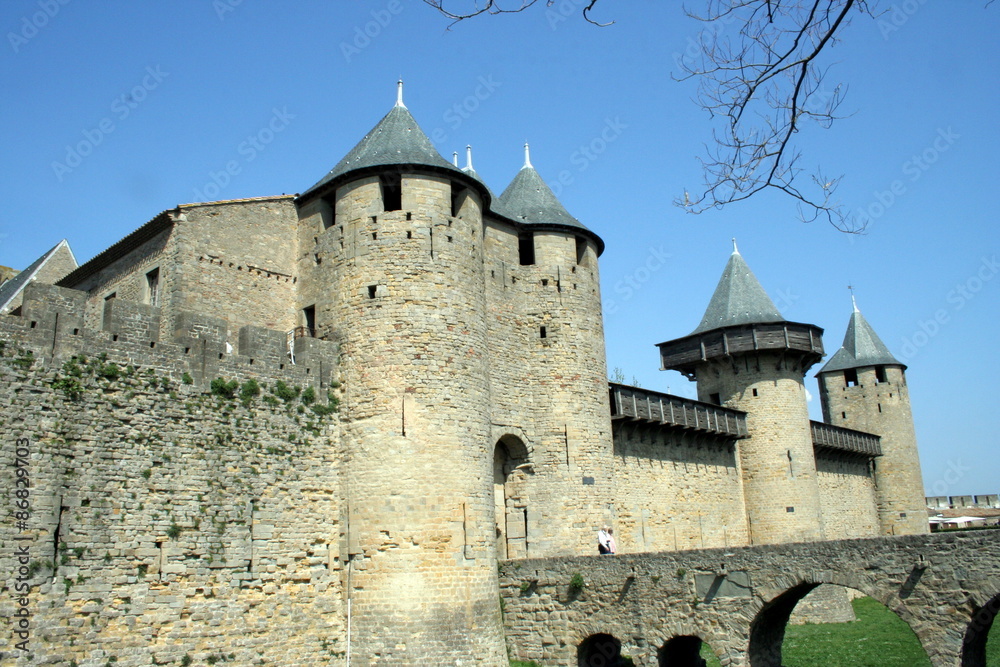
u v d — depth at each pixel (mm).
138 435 19391
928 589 19297
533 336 29859
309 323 25938
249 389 21844
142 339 20125
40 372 18094
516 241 30781
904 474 55531
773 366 42438
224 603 20031
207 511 20234
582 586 24484
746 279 44906
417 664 21172
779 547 21484
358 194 25281
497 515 28500
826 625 37375
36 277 39125
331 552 22672
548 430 28922
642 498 34000
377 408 23203
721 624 21984
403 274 24141
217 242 24703
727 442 41281
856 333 58969
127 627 18188
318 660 21500
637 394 34562
